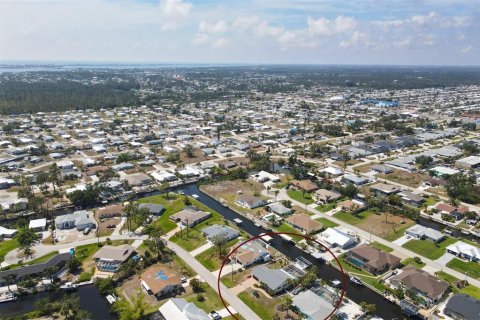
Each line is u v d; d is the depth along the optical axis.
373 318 101.94
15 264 127.94
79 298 111.19
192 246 140.50
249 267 127.12
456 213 165.38
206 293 112.62
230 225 158.38
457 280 119.12
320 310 102.50
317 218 164.62
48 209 171.50
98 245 141.00
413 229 149.38
